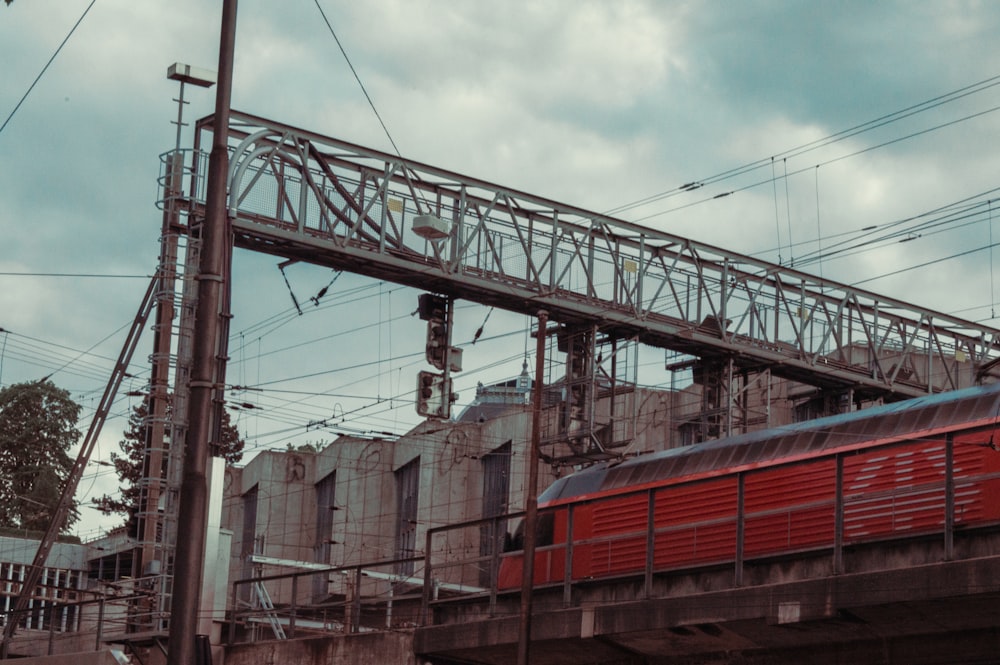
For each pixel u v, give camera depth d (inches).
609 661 1294.3
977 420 1106.1
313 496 3164.4
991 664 1033.5
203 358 823.1
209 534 1608.0
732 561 1171.3
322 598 2901.1
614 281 2082.9
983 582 952.9
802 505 1146.7
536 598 1359.5
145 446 1831.9
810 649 1152.8
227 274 1742.1
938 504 1104.2
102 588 2208.4
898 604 1011.3
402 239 1900.8
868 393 2372.0
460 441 2726.4
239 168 1774.1
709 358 2230.6
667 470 1349.7
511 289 1953.7
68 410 3865.7
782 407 2564.0
